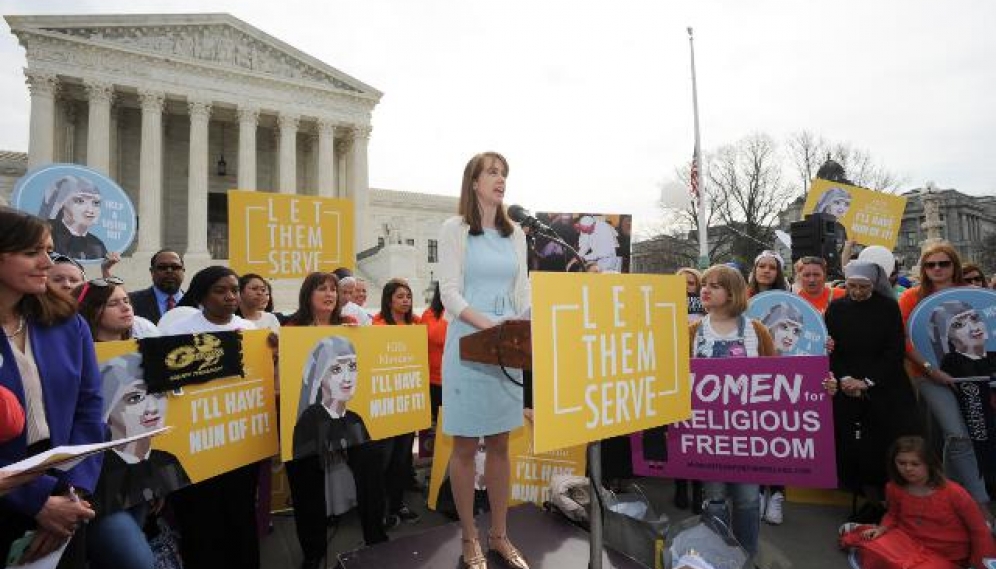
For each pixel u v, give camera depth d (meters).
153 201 31.31
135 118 34.84
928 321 4.46
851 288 4.27
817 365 2.92
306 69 36.38
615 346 1.98
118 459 2.58
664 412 2.16
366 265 32.97
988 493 4.87
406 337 3.87
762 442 3.00
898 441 3.51
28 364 2.03
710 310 3.43
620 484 5.16
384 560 2.63
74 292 2.91
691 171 19.02
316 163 38.56
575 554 2.73
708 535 2.96
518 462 4.42
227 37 34.12
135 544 2.50
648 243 40.03
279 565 3.82
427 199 50.19
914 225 49.66
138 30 31.89
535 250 5.77
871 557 3.40
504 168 2.62
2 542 1.98
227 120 36.75
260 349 3.32
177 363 2.84
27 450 1.99
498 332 2.04
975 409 4.30
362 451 3.72
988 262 44.53
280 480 4.84
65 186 4.84
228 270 3.66
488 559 2.59
